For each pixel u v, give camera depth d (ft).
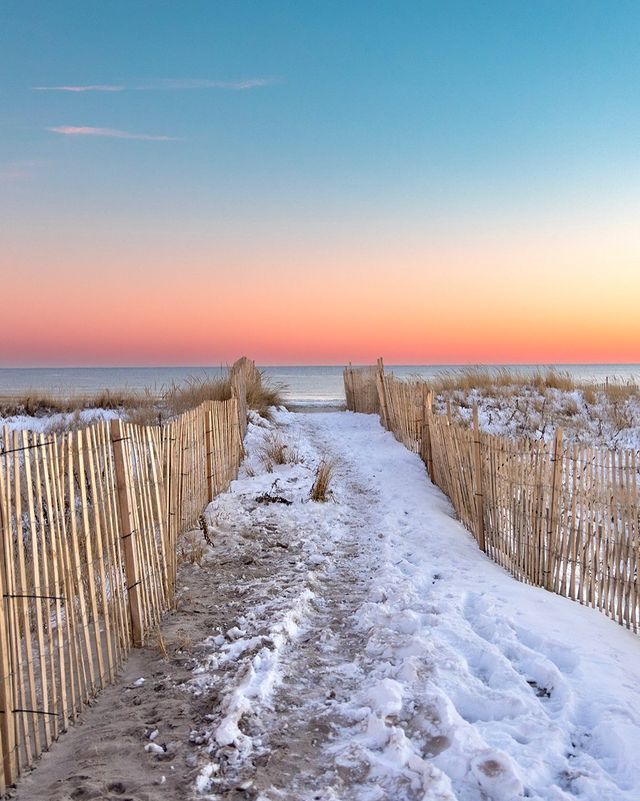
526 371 69.15
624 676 12.41
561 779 9.34
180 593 18.11
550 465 18.69
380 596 17.30
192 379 54.44
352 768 9.60
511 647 13.70
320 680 12.76
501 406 56.08
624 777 9.34
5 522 9.84
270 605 16.61
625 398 55.57
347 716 11.19
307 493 29.78
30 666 10.22
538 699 11.63
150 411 44.65
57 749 10.58
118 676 13.25
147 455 16.20
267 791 9.03
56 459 11.50
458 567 20.17
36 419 44.75
